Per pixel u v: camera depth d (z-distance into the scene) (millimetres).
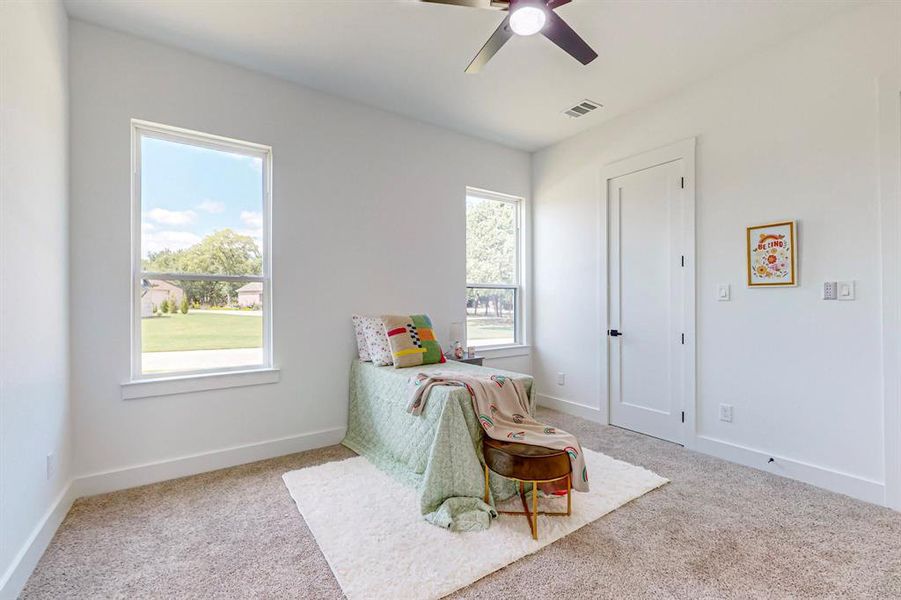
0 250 1429
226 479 2539
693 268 3096
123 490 2389
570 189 4125
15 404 1538
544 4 1713
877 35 2227
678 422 3205
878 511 2148
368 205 3406
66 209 2211
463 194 4008
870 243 2266
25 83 1667
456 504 2076
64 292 2166
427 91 3168
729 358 2889
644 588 1570
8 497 1475
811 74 2475
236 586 1587
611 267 3734
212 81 2721
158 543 1862
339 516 2076
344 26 2396
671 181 3246
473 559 1729
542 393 4449
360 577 1616
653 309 3395
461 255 3998
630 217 3568
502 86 3094
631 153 3543
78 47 2318
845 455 2355
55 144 2045
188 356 2699
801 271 2537
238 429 2803
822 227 2445
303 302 3082
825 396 2438
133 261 2520
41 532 1769
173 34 2465
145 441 2492
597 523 2035
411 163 3650
